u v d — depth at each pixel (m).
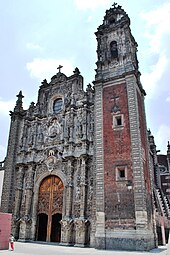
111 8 40.97
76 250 23.08
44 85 41.19
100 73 33.69
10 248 23.53
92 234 26.52
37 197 33.78
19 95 43.00
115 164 27.56
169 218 42.28
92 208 27.66
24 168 36.50
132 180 25.92
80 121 33.94
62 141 34.44
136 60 37.41
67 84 38.47
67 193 30.41
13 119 41.09
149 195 28.39
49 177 34.12
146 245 22.80
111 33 37.31
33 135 37.72
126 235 24.05
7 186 35.97
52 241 31.06
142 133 30.42
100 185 27.45
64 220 28.91
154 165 51.22
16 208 33.75
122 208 25.34
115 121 29.77
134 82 30.33
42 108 39.59
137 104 29.77
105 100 31.64
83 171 30.20
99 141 29.62
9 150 38.59
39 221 33.12
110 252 21.66
